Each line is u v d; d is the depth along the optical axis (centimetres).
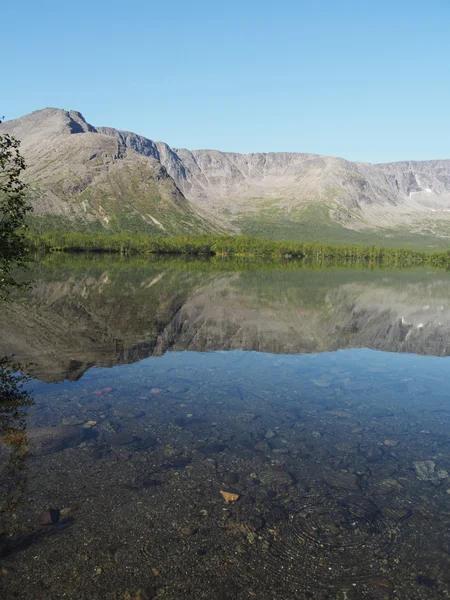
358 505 1005
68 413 1470
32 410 1482
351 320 3969
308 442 1328
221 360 2341
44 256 14525
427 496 1050
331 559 838
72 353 2320
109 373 1986
